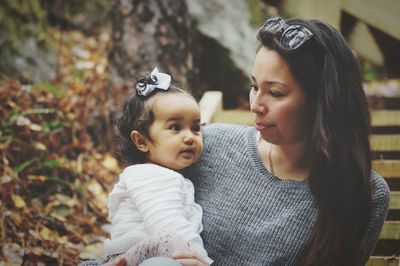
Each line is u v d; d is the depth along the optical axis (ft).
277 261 8.34
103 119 18.26
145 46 18.28
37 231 14.80
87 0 22.06
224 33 22.65
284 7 23.62
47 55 20.20
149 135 8.95
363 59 23.53
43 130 17.13
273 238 8.41
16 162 16.16
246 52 22.66
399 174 14.76
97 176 16.99
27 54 19.84
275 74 8.04
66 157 17.15
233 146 9.17
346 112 8.06
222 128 9.43
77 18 21.77
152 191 8.42
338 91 7.98
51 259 14.26
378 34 23.61
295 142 8.39
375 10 22.95
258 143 9.09
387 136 15.76
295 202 8.50
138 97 9.09
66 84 19.42
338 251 8.17
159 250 7.85
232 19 23.04
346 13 23.82
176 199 8.41
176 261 7.41
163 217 8.24
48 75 19.79
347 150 8.09
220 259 8.61
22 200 15.24
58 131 17.43
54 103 18.08
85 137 17.85
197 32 22.48
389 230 13.24
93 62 20.39
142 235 8.41
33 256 14.19
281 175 8.75
